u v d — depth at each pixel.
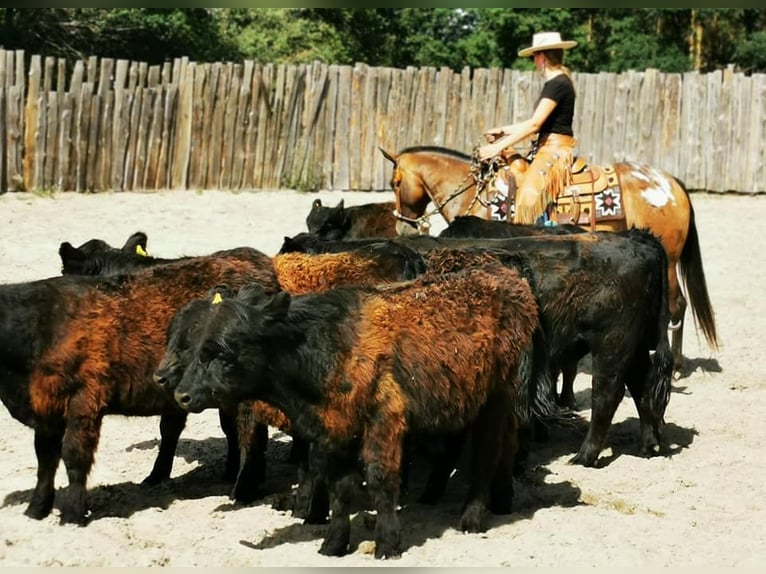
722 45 32.06
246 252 7.61
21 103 17.64
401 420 6.31
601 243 8.30
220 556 6.42
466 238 8.66
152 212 17.33
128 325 6.91
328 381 6.20
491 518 7.08
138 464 8.21
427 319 6.41
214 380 6.11
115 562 6.32
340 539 6.43
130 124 18.39
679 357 10.88
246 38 28.64
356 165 19.89
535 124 10.28
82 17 25.03
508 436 7.02
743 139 20.77
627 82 20.48
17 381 6.81
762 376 10.91
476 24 34.28
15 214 16.56
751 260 16.27
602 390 8.25
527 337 6.82
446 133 20.02
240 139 19.23
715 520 7.11
